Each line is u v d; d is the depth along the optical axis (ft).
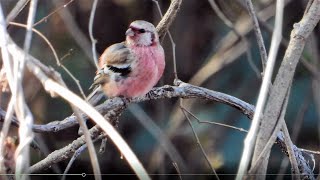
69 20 41.32
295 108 42.42
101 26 46.19
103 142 25.58
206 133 43.57
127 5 46.16
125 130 45.27
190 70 46.24
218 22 45.75
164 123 44.65
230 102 25.76
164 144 40.52
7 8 31.30
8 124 18.62
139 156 44.52
